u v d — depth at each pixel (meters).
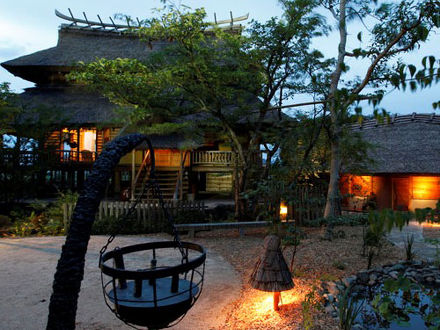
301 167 9.91
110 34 27.61
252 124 14.20
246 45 11.98
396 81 1.95
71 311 1.56
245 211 13.54
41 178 18.11
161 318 2.21
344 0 9.98
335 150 10.38
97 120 19.45
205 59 11.43
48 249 9.75
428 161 16.23
